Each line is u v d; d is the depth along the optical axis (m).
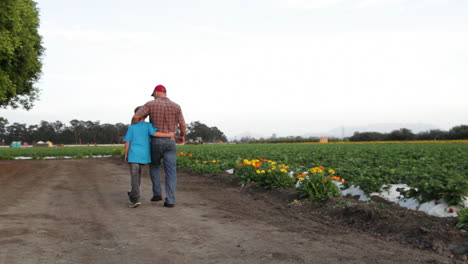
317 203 5.89
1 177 10.91
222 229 4.25
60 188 8.12
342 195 6.70
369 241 3.81
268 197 6.97
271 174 7.85
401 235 4.00
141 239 3.71
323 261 3.07
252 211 5.54
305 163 13.05
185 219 4.82
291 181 7.69
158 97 6.10
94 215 4.97
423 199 5.15
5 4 14.72
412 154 16.25
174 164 5.94
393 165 10.59
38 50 20.00
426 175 6.30
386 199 5.86
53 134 144.00
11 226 4.14
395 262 3.07
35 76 20.31
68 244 3.46
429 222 4.22
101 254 3.17
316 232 4.18
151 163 6.02
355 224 4.60
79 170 14.01
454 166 9.87
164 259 3.06
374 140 69.81
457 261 3.17
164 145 5.81
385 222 4.41
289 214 5.30
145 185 8.87
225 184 9.23
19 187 8.25
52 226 4.22
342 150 23.03
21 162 20.64
